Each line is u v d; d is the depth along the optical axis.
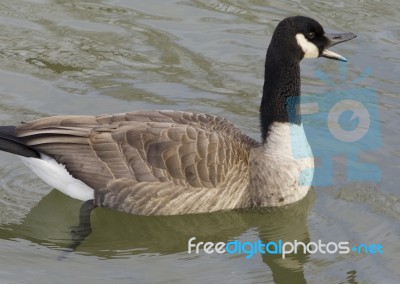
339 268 12.11
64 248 12.55
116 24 17.97
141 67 16.75
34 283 11.60
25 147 12.68
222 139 12.91
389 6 18.50
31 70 16.53
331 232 12.95
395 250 12.44
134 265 12.19
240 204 13.05
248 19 18.11
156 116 13.12
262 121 13.54
